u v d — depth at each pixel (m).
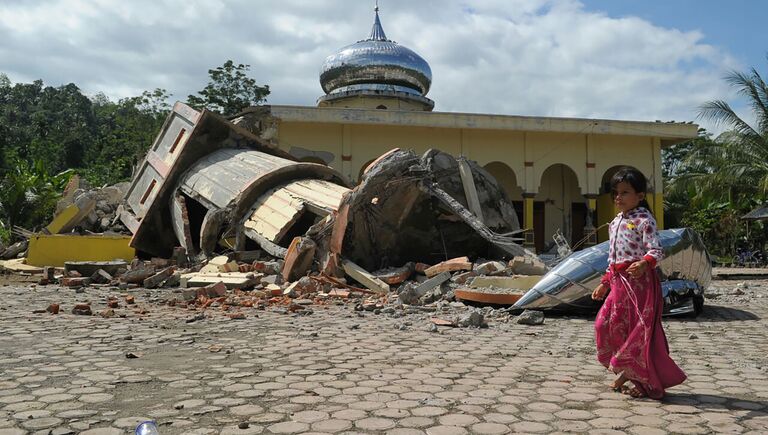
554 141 25.94
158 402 3.79
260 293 9.88
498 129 24.83
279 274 11.55
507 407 3.73
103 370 4.64
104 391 4.03
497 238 11.63
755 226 30.14
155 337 6.14
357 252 12.06
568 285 8.05
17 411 3.57
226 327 6.89
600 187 26.45
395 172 11.96
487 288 9.50
